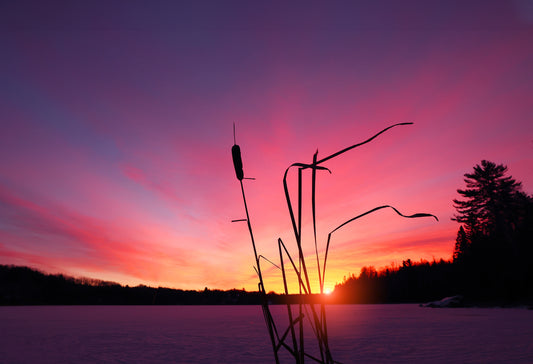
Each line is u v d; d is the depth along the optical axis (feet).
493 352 17.62
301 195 2.15
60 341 24.22
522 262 93.76
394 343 21.62
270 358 17.19
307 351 19.10
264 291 2.34
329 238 2.27
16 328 35.19
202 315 63.52
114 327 36.19
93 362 16.39
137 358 17.34
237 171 2.53
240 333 29.53
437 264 173.37
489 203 118.21
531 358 15.81
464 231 132.46
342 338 24.48
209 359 17.01
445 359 15.94
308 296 2.21
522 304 79.00
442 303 95.40
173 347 21.06
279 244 2.33
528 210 102.32
